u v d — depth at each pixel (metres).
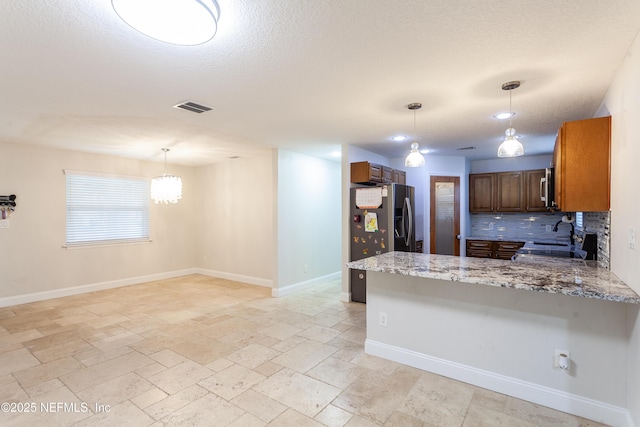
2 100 2.77
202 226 6.72
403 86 2.51
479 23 1.67
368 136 4.17
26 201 4.62
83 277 5.19
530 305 2.24
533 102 2.88
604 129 2.30
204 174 6.66
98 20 1.61
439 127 3.73
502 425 1.99
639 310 1.74
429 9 1.55
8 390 2.38
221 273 6.38
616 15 1.59
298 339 3.32
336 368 2.70
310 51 1.96
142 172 5.95
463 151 5.25
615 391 1.99
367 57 2.04
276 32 1.74
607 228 2.48
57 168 4.91
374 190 4.54
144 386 2.44
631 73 1.88
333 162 6.25
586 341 2.07
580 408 2.08
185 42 1.64
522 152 2.45
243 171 6.00
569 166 2.38
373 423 2.01
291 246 5.26
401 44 1.88
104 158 5.43
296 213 5.36
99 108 2.99
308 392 2.35
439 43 1.87
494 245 5.43
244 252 6.01
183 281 6.09
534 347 2.23
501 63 2.13
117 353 3.00
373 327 2.93
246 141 4.46
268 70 2.21
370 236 4.56
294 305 4.53
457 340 2.52
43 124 3.53
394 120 3.43
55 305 4.51
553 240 5.28
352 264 2.77
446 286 2.56
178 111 3.09
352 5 1.51
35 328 3.62
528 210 5.43
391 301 2.82
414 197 5.39
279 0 1.46
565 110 3.11
